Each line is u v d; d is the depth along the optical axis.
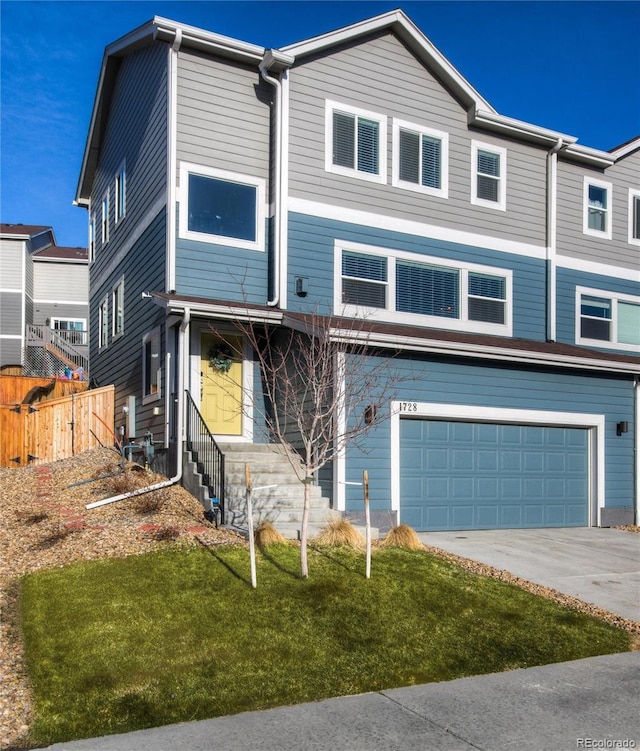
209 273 13.23
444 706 5.34
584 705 5.40
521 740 4.77
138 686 5.49
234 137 13.70
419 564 9.21
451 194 15.55
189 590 7.54
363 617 7.14
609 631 7.31
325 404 10.47
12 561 8.63
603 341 17.34
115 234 18.09
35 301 33.06
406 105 15.19
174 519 10.47
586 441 14.69
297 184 13.80
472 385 13.17
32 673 5.65
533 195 16.72
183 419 12.44
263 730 4.86
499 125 16.08
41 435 17.03
